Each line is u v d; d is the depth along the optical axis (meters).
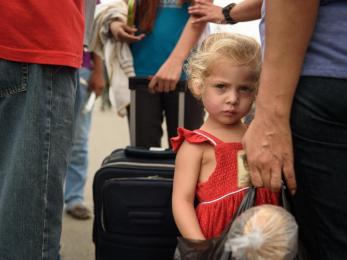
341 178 1.01
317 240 1.10
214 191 1.30
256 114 1.05
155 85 2.00
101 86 2.83
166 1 2.21
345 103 0.98
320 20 0.99
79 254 2.43
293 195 1.13
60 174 1.32
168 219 1.53
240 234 1.06
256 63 1.35
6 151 1.32
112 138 5.71
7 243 1.28
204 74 1.36
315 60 1.00
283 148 1.03
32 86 1.27
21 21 1.25
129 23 2.24
